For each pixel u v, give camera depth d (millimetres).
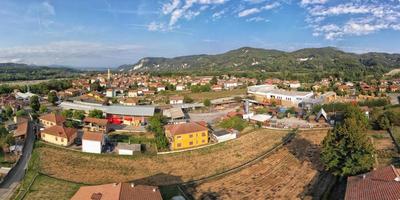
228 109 140000
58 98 164750
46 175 64312
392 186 33500
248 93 180000
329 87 189000
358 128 51656
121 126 109688
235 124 96688
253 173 62406
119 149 76562
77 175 65250
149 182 61438
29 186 58719
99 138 78312
